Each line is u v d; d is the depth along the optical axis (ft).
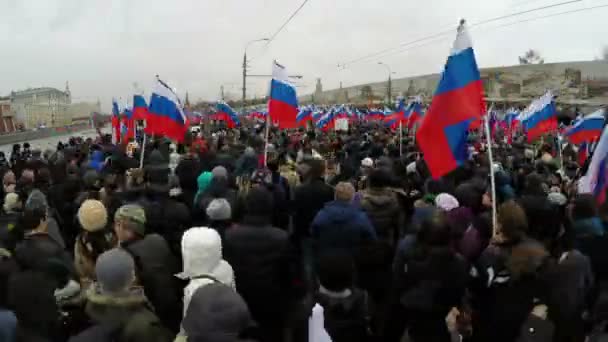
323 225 15.55
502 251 11.99
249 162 26.99
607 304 11.08
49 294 11.64
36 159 31.01
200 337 7.48
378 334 13.57
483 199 17.33
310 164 20.92
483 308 12.11
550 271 11.27
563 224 18.90
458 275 11.85
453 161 15.90
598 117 37.58
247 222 14.58
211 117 135.13
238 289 14.30
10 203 19.53
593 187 15.67
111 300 8.98
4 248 13.82
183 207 17.48
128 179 21.30
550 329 10.66
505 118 80.69
